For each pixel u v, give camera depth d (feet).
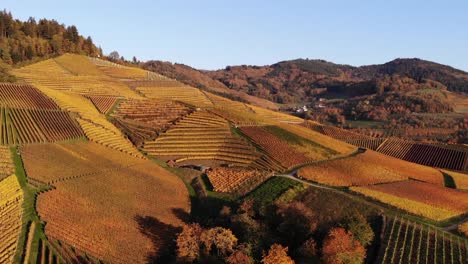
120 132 485.15
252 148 462.19
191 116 554.87
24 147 354.74
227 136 493.77
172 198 332.80
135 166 384.47
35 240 230.48
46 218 252.21
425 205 311.47
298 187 341.82
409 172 438.40
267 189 340.59
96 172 342.64
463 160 554.46
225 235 246.06
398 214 293.02
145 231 272.51
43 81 634.43
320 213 294.05
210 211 319.27
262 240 249.75
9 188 276.00
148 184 348.79
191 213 316.60
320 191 332.80
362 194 332.19
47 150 360.07
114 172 353.51
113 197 305.94
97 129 451.53
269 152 451.12
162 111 574.97
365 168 424.05
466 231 264.52
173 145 464.65
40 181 296.71
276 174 388.57
